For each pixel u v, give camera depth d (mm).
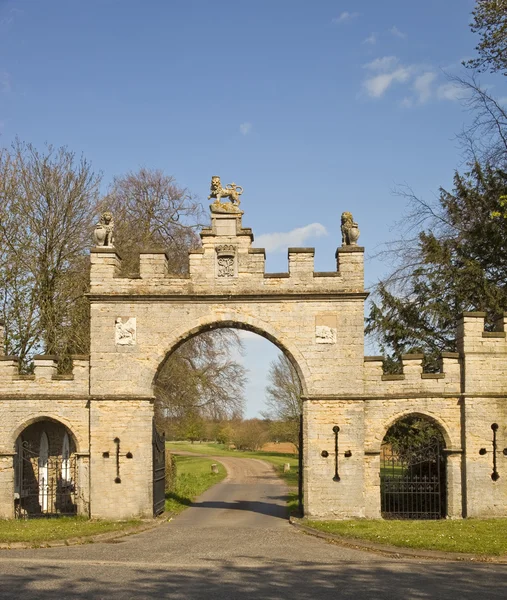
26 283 38000
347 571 17312
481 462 26312
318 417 26422
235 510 32438
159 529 25094
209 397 47406
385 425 26578
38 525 24547
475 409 26484
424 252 39281
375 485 26297
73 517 27031
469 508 26109
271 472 61156
